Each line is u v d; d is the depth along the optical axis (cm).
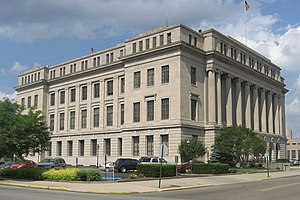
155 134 5872
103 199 1920
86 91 7581
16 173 3581
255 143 5666
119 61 6831
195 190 2617
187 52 5884
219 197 2070
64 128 7925
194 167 4378
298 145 15662
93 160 7144
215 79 6253
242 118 7094
